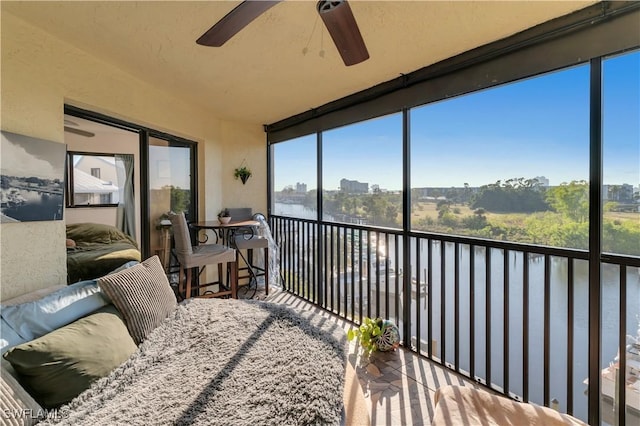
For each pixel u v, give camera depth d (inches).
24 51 75.5
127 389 52.2
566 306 81.4
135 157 128.3
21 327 56.6
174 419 44.6
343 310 145.3
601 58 69.6
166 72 108.3
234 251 144.2
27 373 49.1
